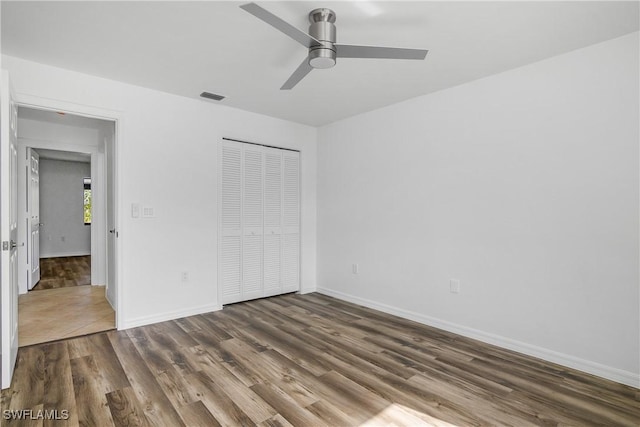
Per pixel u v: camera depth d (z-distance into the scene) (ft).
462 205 10.50
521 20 7.02
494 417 6.34
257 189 14.15
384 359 8.74
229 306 13.28
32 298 14.11
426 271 11.43
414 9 6.66
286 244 15.19
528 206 9.12
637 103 7.49
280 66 9.42
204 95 11.69
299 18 7.04
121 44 8.21
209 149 12.44
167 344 9.54
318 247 15.79
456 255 10.64
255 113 13.67
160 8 6.73
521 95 9.24
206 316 12.05
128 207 10.73
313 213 15.84
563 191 8.52
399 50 6.65
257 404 6.68
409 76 9.95
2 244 7.04
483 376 7.90
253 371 8.02
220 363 8.41
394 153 12.44
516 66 9.25
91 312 12.24
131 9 6.77
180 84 10.73
